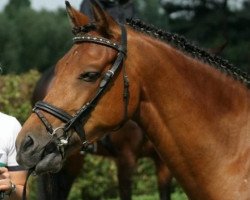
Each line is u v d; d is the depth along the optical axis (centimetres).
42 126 449
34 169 450
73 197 1148
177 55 482
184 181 483
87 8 828
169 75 476
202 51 489
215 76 485
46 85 826
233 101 482
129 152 912
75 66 457
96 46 462
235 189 466
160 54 477
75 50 464
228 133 476
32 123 450
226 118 478
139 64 471
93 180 1152
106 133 471
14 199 469
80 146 460
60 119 451
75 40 469
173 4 3100
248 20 3050
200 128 475
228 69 491
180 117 475
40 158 446
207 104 477
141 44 475
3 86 1120
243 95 486
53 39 3772
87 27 470
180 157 479
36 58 3750
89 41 464
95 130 461
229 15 3069
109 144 898
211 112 477
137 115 479
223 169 471
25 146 446
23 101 1120
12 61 3703
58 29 3781
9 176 458
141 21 487
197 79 481
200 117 475
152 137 484
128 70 467
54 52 3750
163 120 477
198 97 477
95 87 457
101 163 1157
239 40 3012
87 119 457
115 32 470
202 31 3053
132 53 471
